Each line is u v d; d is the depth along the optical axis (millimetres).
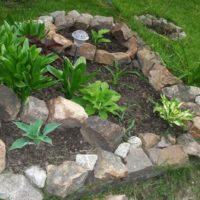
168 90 2219
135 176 1843
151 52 2412
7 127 1809
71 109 1877
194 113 2117
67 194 1695
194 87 2279
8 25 2043
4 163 1674
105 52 2289
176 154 1936
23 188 1635
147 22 2832
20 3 2641
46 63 1926
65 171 1708
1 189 1612
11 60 1805
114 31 2471
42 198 1655
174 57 2516
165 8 3008
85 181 1750
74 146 1831
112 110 1979
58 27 2422
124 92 2176
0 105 1796
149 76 2279
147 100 2166
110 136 1840
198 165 1979
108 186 1792
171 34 2812
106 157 1812
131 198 1812
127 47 2438
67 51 2270
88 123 1856
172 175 1906
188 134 2043
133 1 2973
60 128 1871
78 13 2555
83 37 2205
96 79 2189
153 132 2008
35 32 2158
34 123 1771
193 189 1913
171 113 2033
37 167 1707
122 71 2232
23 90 1865
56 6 2682
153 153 1911
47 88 2031
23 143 1717
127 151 1871
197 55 2584
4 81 1883
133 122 1997
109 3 2818
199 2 3229
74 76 1933
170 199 1860
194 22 2957
